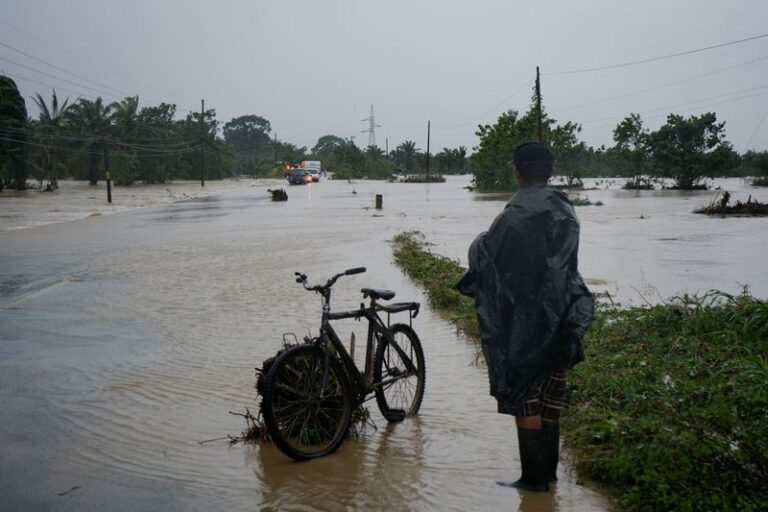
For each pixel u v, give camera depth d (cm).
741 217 2714
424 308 946
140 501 385
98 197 4675
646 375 558
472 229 2228
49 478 416
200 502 383
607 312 816
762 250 1598
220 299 1012
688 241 1816
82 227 2339
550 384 389
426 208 3391
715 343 651
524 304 378
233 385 602
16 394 582
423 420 519
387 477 415
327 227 2284
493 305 385
